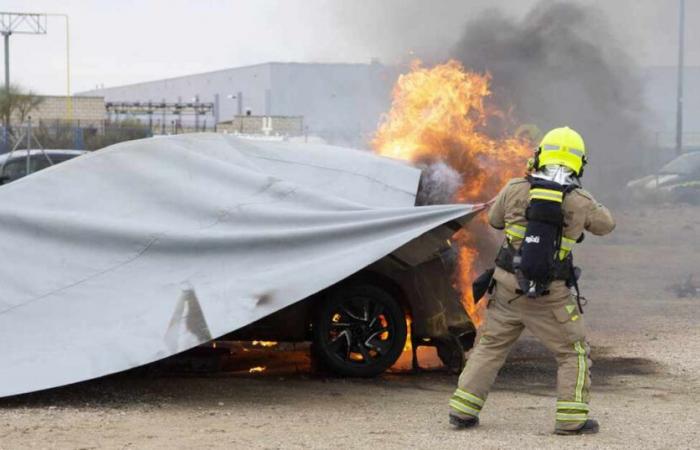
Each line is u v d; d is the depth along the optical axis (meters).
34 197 8.59
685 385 8.61
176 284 7.88
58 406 7.35
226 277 7.89
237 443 6.29
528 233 6.56
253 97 64.44
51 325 7.72
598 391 8.36
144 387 8.13
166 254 8.09
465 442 6.36
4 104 53.06
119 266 8.06
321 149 9.42
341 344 8.75
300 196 8.46
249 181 8.58
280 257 7.99
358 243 7.99
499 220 6.88
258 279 7.78
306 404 7.62
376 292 8.72
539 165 6.75
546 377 8.98
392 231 8.04
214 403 7.61
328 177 9.01
